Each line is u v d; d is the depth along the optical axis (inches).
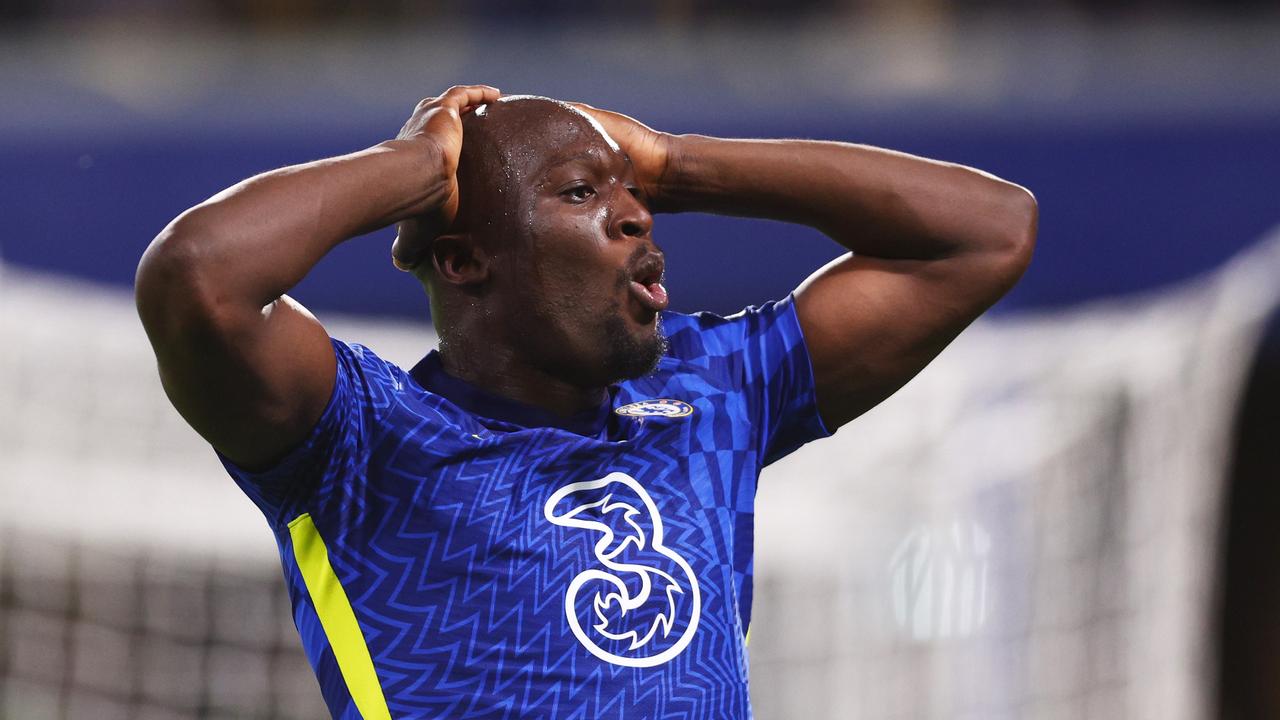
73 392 726.5
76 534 753.0
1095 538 724.0
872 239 307.7
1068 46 754.2
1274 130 707.4
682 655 262.5
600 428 284.8
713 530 278.4
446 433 265.1
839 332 306.3
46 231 721.0
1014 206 305.4
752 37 834.8
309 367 253.1
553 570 259.0
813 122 723.4
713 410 293.9
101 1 903.7
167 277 233.9
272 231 242.8
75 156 722.8
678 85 738.8
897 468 737.0
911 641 732.0
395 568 259.8
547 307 273.7
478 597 256.7
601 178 277.7
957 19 876.6
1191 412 722.2
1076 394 723.4
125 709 798.5
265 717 804.6
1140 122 714.2
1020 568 725.3
